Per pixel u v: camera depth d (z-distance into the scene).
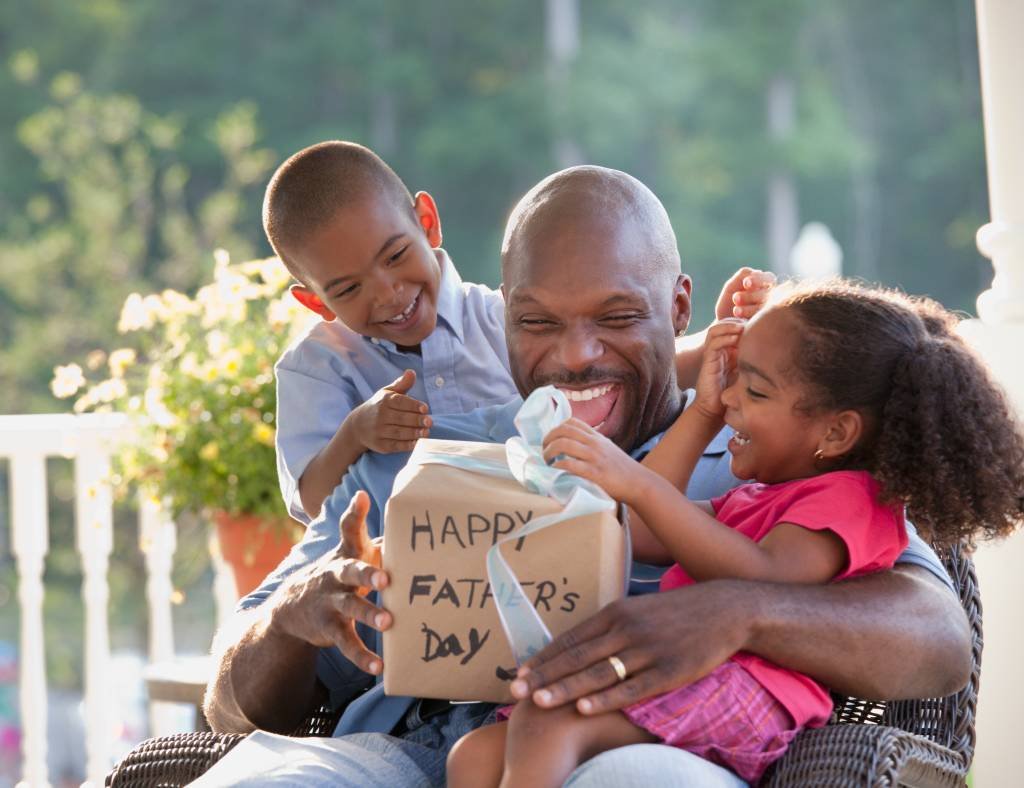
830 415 2.14
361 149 3.05
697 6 22.95
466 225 21.39
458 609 1.95
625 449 2.46
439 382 3.05
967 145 22.45
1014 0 2.93
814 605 1.98
